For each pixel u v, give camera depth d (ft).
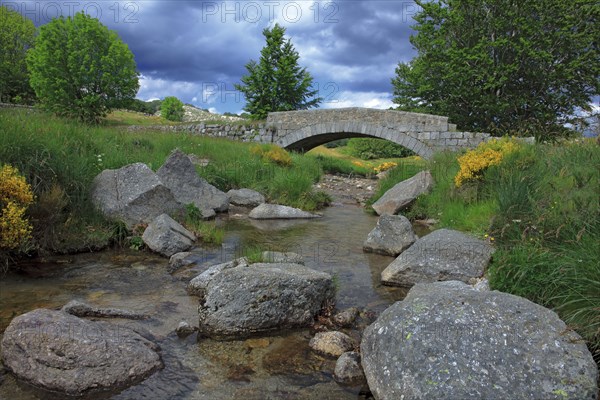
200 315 13.88
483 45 90.89
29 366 10.56
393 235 24.40
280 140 100.53
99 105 109.09
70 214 23.88
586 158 24.36
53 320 11.53
